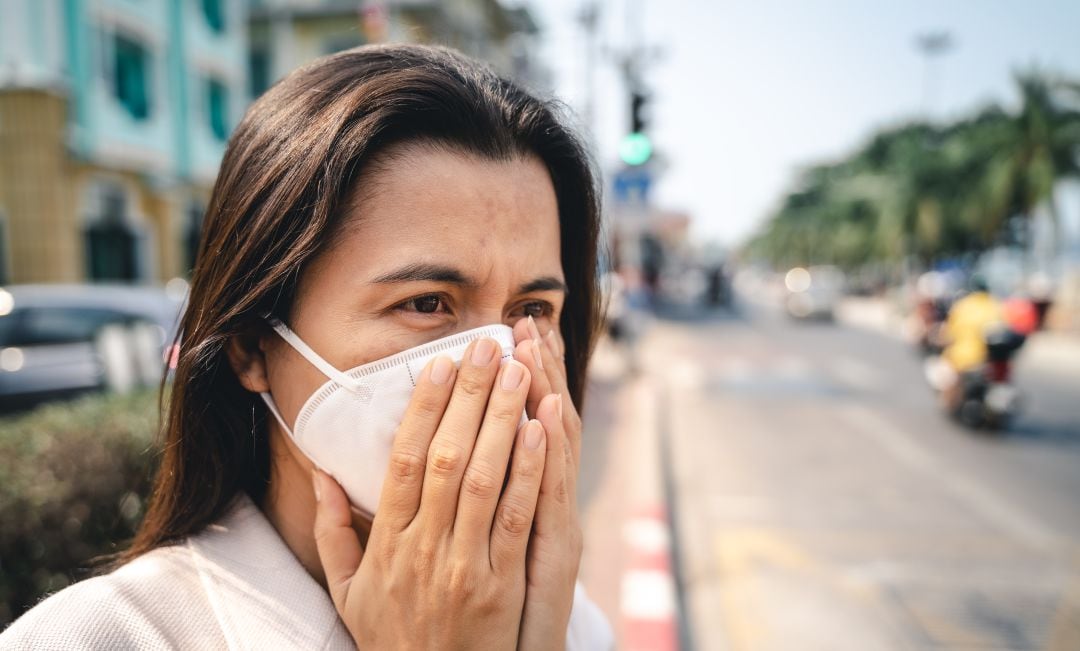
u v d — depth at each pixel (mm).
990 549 3795
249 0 19047
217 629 664
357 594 656
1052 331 15695
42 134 10852
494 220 719
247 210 710
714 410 7645
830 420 7121
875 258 35344
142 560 708
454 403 632
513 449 651
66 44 11328
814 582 3410
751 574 3500
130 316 4629
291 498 799
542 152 806
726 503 4574
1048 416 7422
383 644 643
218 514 762
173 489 754
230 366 785
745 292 43781
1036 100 20703
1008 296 17688
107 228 12539
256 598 687
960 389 6711
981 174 25672
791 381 9609
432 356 708
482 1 19969
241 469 791
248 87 19453
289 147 696
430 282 696
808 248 56781
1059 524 4176
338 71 737
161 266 14102
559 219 928
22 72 10672
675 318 20922
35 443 2320
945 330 7164
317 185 673
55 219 11148
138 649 620
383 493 644
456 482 623
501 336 723
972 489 4863
